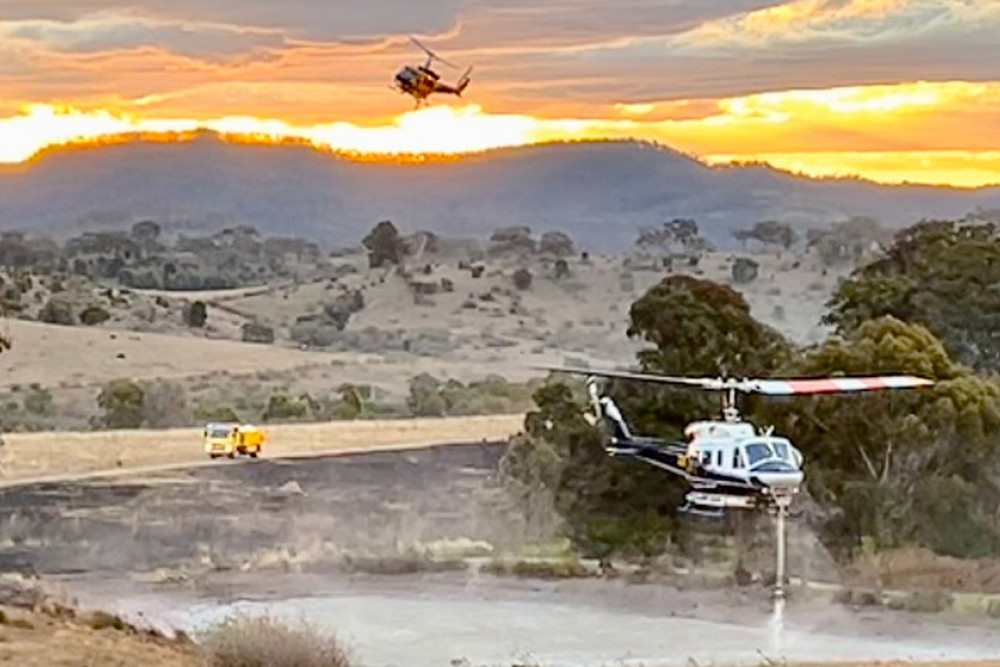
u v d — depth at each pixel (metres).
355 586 61.31
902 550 67.00
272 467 86.56
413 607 56.28
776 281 178.12
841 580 65.31
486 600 59.06
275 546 69.00
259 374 140.75
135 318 170.75
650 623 54.34
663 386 70.44
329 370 145.38
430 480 83.31
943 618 56.38
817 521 68.38
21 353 139.12
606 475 70.31
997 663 37.59
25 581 48.88
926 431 68.25
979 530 67.69
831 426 69.00
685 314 71.88
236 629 28.81
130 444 95.56
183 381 133.25
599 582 63.88
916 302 84.44
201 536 70.38
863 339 71.56
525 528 71.88
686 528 68.31
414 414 121.31
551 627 52.69
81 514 72.31
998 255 85.38
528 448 74.56
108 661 27.14
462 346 170.25
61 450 91.75
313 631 32.12
